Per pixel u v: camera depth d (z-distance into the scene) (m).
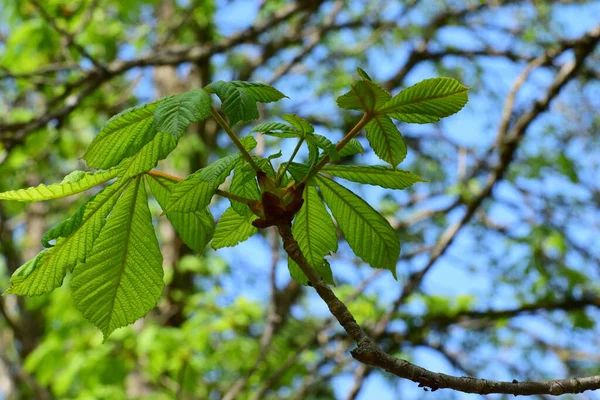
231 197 2.21
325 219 2.45
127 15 9.45
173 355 7.14
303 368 8.02
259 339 8.27
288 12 8.34
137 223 2.27
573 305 7.77
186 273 9.26
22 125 7.02
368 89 2.02
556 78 6.66
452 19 9.66
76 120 9.62
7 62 8.05
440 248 6.88
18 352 10.95
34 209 11.38
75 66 7.07
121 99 10.45
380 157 2.20
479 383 1.93
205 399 8.02
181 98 1.96
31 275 2.18
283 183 2.28
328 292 2.08
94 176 2.12
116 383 7.21
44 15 6.71
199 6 9.51
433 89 2.03
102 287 2.29
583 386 1.93
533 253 8.28
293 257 2.10
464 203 8.21
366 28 10.52
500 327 8.35
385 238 2.44
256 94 2.08
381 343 7.89
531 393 1.93
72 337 7.88
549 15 9.15
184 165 9.41
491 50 9.49
